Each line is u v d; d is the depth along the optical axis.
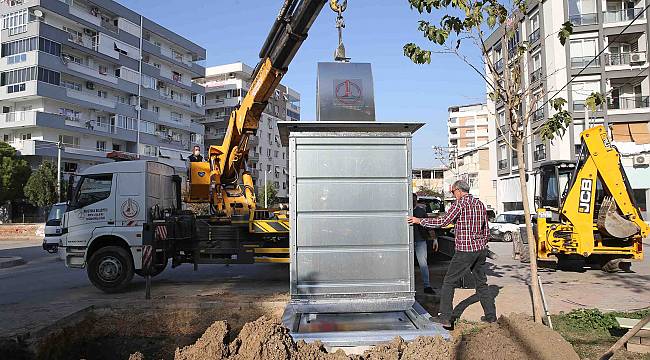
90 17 47.56
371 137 5.86
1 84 43.41
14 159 41.91
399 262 5.84
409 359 4.52
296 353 4.56
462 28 6.18
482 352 4.79
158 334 7.38
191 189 12.09
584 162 11.66
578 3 31.88
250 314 7.95
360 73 6.15
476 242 6.15
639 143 30.44
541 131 6.18
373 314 6.08
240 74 73.81
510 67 6.29
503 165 40.97
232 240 10.66
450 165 69.00
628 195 11.27
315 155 5.79
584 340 5.78
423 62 6.20
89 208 10.09
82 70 46.28
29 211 44.62
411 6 6.00
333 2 6.59
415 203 8.87
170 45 60.25
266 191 58.50
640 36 31.61
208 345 4.71
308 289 5.70
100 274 9.78
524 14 6.21
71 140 46.53
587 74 31.44
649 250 17.97
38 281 12.16
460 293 8.86
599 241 11.70
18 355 6.14
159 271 10.98
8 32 43.19
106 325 7.66
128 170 10.16
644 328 5.39
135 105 52.78
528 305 7.78
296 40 8.05
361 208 5.81
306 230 5.74
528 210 6.09
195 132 63.59
